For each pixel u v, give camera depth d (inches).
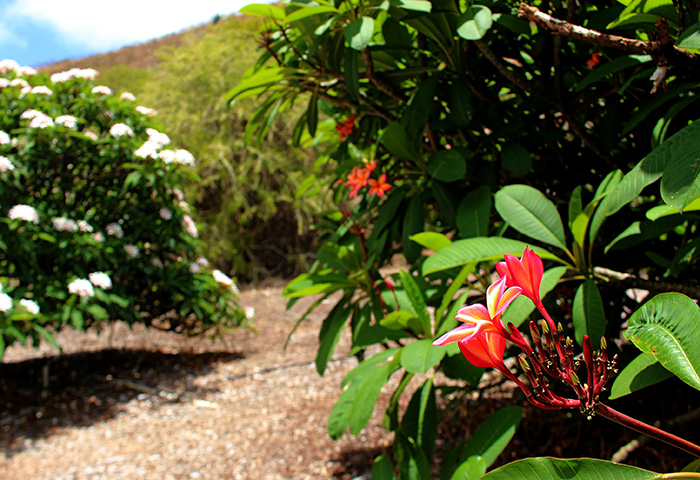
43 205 150.6
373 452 105.6
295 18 61.4
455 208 67.1
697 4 37.9
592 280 49.3
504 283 23.4
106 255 153.8
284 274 321.7
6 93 159.9
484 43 62.7
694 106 55.0
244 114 312.0
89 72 165.9
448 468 64.2
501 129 67.6
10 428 130.2
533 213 53.0
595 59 65.8
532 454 86.5
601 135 62.9
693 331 26.6
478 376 55.7
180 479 103.1
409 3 57.0
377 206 83.3
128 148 161.2
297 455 108.7
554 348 23.1
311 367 164.1
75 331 215.2
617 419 22.4
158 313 176.1
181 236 171.3
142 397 148.6
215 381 159.6
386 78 70.3
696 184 27.7
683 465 68.7
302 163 310.8
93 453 116.3
